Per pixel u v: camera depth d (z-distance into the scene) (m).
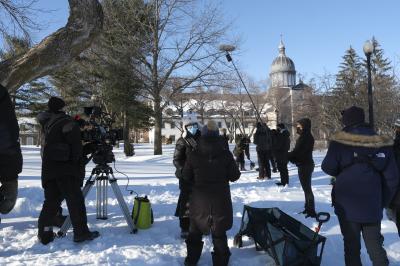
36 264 4.91
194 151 5.00
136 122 32.03
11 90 6.56
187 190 6.14
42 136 6.01
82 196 5.83
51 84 33.31
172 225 7.02
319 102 28.64
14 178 4.39
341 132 4.52
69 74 27.75
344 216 4.43
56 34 6.86
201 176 4.87
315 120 29.33
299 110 37.69
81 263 4.98
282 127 11.61
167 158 23.91
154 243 5.91
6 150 4.23
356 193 4.34
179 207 6.26
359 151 4.38
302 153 7.55
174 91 26.62
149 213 6.80
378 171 4.38
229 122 68.25
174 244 5.91
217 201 4.85
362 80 25.97
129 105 27.36
